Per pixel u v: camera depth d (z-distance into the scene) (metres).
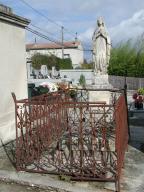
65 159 3.14
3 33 4.09
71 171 2.85
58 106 3.85
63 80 14.61
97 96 5.66
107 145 3.19
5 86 4.11
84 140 3.22
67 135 3.84
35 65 23.02
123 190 2.65
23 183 2.75
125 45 19.47
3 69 4.07
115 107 2.60
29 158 3.07
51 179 2.79
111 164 3.00
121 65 18.12
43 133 3.38
